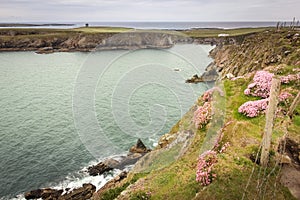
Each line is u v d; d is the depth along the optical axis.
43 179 22.59
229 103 13.96
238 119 12.16
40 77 61.44
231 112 12.97
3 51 126.00
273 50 44.19
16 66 82.62
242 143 10.33
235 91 15.46
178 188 9.35
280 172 8.74
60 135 28.33
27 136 28.78
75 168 23.53
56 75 61.12
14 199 20.69
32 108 37.41
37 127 30.52
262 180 8.55
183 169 10.06
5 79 61.75
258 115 12.02
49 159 24.89
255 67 45.09
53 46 133.12
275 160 9.10
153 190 9.71
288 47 42.22
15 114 35.56
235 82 16.77
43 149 26.25
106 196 12.06
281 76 15.16
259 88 14.41
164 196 9.25
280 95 12.93
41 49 125.56
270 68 17.92
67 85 49.50
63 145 26.72
